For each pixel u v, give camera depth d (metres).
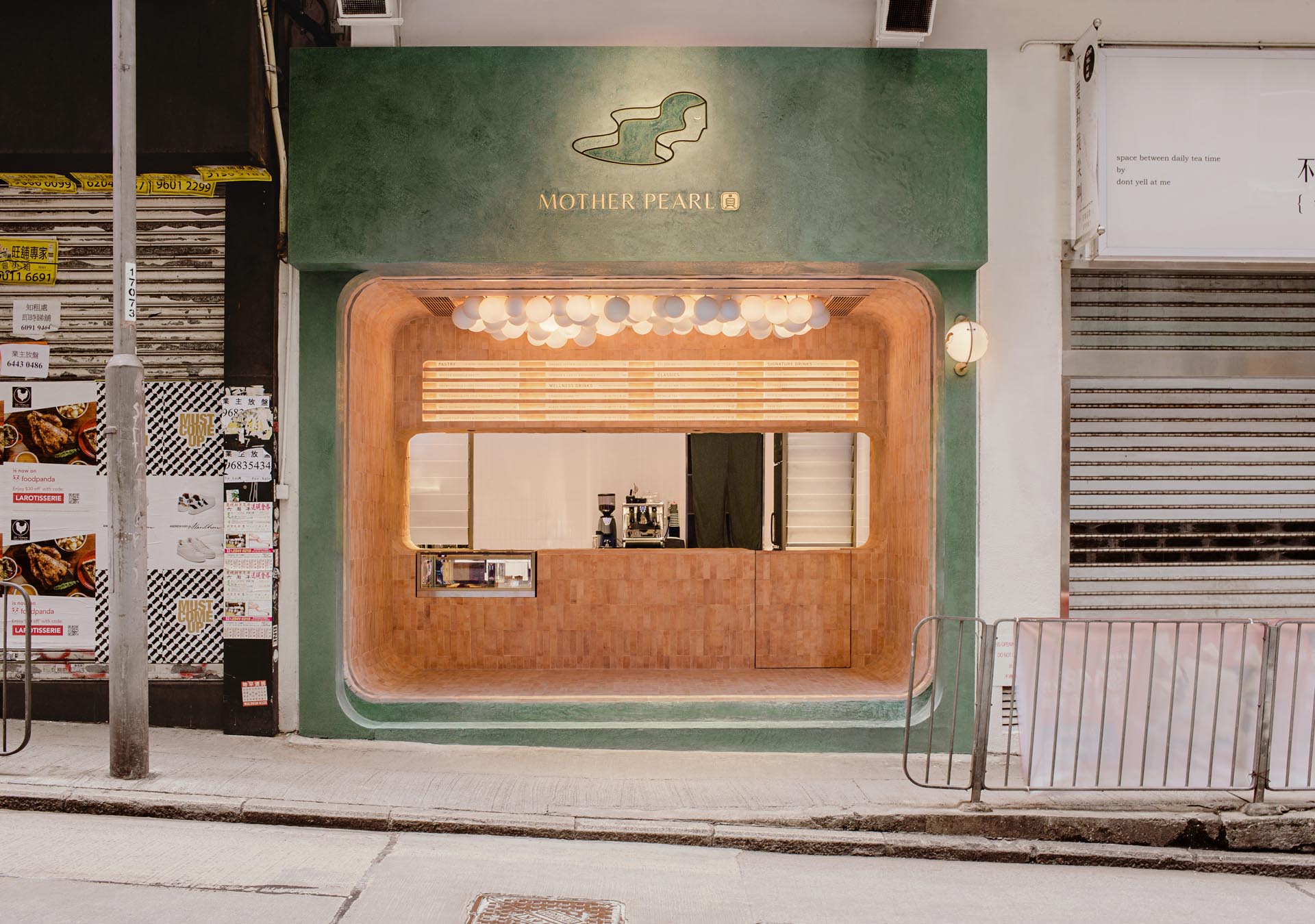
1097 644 5.11
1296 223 6.34
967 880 4.42
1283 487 6.84
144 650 5.16
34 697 6.29
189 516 6.28
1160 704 5.11
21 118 5.76
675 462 8.59
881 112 6.02
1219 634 5.09
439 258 5.97
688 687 6.95
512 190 5.97
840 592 7.80
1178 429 6.75
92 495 6.36
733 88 5.99
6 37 5.79
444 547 8.45
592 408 7.78
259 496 6.20
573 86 5.98
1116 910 4.11
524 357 7.78
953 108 6.02
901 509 7.34
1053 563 6.48
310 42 6.41
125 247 5.12
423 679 7.24
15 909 3.55
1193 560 6.76
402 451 7.84
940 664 6.29
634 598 7.76
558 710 6.30
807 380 7.79
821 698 6.38
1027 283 6.48
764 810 4.99
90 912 3.55
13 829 4.51
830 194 6.00
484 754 5.97
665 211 5.98
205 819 4.80
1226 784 5.09
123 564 5.09
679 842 4.77
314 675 6.18
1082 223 6.34
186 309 6.31
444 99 5.96
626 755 6.04
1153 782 5.13
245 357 6.23
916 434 6.90
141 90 5.77
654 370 7.81
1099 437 6.70
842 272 6.27
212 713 6.25
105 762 5.38
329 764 5.62
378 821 4.79
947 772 5.47
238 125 5.75
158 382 6.30
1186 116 6.29
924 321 6.69
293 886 3.93
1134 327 6.71
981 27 6.48
